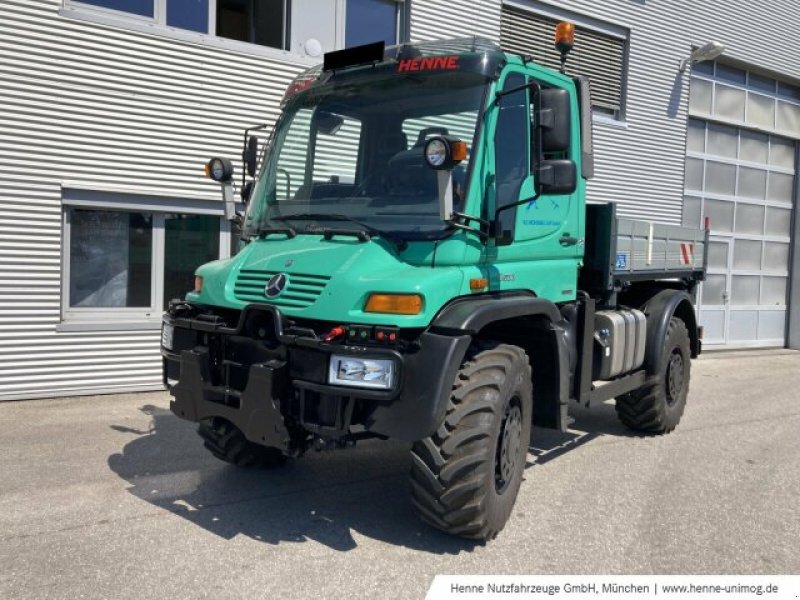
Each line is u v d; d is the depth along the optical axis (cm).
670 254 712
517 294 454
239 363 403
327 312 373
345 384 364
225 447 503
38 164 720
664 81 1264
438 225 398
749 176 1446
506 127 442
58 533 412
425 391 356
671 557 407
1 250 707
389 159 439
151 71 775
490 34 1025
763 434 711
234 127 832
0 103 697
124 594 343
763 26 1399
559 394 466
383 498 484
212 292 427
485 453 386
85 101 740
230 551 395
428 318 367
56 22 720
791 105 1503
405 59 459
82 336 755
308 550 400
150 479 508
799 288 1512
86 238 767
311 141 478
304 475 528
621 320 598
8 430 625
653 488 527
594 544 421
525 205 460
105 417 677
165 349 450
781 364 1257
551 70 494
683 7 1277
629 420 679
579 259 539
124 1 764
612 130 1201
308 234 433
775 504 502
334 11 897
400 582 365
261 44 853
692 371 1145
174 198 802
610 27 1190
